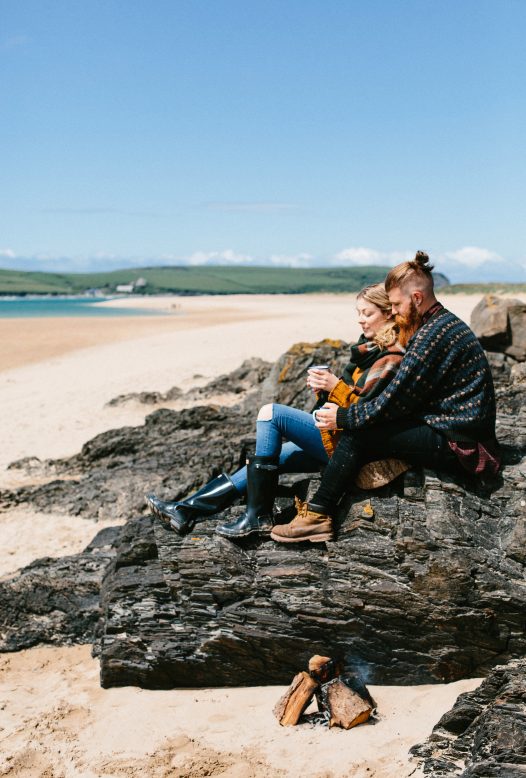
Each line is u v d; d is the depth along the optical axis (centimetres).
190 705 470
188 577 493
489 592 434
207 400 1802
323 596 466
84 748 427
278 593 476
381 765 376
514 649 441
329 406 452
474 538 444
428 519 450
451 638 448
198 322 5953
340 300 18525
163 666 494
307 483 520
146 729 442
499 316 1262
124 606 507
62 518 984
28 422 1756
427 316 444
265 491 481
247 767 390
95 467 1261
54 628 611
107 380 2330
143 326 5500
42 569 673
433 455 449
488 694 392
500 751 343
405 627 454
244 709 459
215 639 488
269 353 2889
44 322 6253
